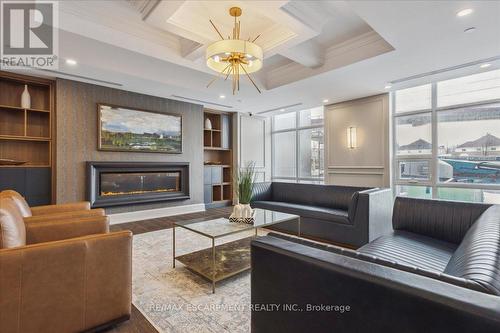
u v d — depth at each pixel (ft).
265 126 24.14
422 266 5.70
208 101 18.04
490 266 3.09
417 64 10.93
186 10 8.30
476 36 8.46
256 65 8.97
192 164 18.74
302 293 3.59
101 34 8.96
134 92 15.72
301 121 22.00
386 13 7.21
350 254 3.74
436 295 2.47
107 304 5.41
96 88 14.33
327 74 12.18
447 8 6.96
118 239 5.57
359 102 16.76
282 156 23.70
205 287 7.30
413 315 2.59
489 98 12.59
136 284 7.45
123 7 8.63
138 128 15.88
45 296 4.73
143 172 16.35
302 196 14.64
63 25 8.34
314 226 11.78
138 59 12.61
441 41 8.82
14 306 4.45
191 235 12.43
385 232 11.39
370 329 2.92
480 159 12.89
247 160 22.52
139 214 16.03
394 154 15.71
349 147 17.24
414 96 14.97
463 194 13.33
